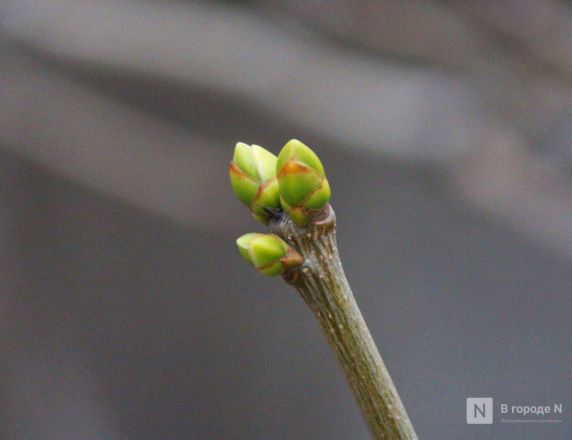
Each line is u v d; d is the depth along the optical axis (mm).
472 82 812
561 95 789
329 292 377
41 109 868
